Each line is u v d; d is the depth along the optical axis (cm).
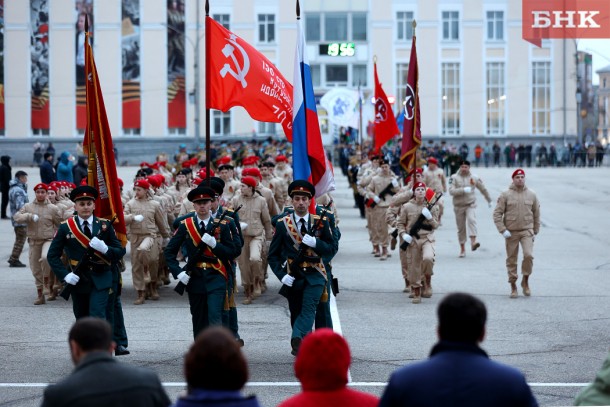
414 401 581
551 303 1764
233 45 1623
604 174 6094
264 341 1438
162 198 2097
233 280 1306
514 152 7500
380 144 2792
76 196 1266
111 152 1374
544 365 1268
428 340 1434
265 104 1650
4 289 1969
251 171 1903
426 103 7956
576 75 7956
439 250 2630
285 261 1297
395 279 2097
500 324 1560
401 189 2233
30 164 7631
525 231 1827
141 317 1650
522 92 7969
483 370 584
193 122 7769
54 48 7675
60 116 7700
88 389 602
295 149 1532
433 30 7925
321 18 7906
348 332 1501
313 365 602
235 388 555
